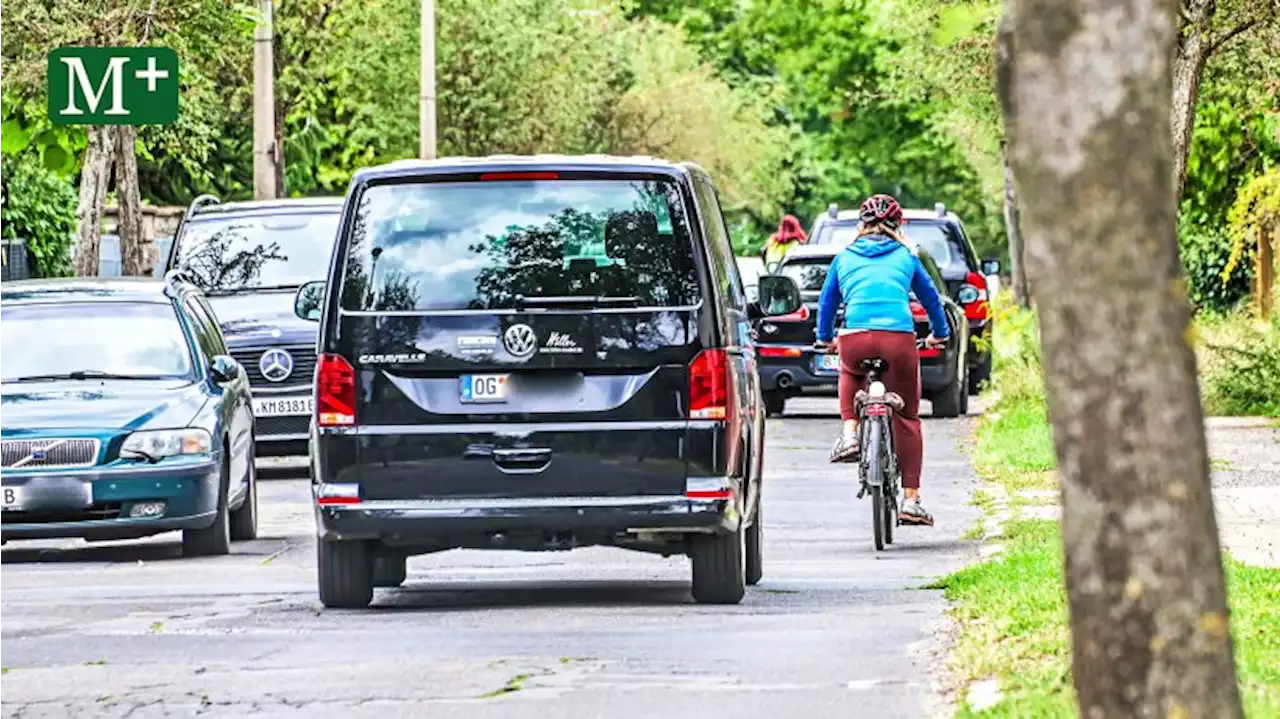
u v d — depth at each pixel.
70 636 24.91
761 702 19.39
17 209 77.75
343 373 26.03
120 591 30.02
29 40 52.06
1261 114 65.12
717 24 170.12
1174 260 11.91
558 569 32.09
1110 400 11.89
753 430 28.16
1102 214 11.83
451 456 25.91
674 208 26.14
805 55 156.62
